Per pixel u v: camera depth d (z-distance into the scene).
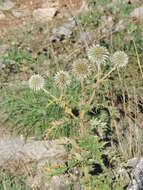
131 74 7.27
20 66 7.70
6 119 6.80
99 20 8.53
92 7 8.82
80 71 5.43
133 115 6.71
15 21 8.83
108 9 8.75
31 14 8.96
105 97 6.73
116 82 7.12
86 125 5.89
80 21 8.56
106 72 7.15
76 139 5.94
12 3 9.22
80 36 8.20
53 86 6.77
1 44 8.25
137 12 8.66
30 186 6.06
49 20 8.80
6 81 7.45
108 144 6.24
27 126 6.67
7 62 7.78
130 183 5.56
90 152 5.14
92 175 5.54
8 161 6.44
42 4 9.13
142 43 7.80
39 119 6.66
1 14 8.98
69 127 6.44
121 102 6.83
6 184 5.98
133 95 6.93
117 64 5.48
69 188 5.80
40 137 6.61
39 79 5.50
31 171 6.27
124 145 6.21
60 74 5.49
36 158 6.45
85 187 5.24
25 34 8.44
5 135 6.69
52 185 6.05
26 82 7.37
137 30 8.16
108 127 6.29
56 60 7.44
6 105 6.90
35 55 7.78
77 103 5.88
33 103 6.76
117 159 5.57
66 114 6.43
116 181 5.43
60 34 8.34
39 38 8.32
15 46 8.13
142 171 5.68
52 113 6.62
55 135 6.54
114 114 6.25
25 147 6.56
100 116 5.97
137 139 6.27
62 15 8.87
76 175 5.77
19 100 6.89
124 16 8.58
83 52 7.80
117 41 7.93
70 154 5.71
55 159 6.39
